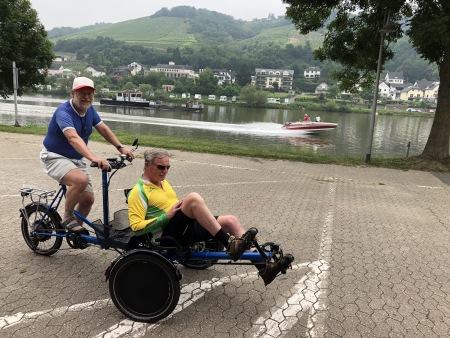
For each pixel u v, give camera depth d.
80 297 3.65
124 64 169.25
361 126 45.62
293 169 10.57
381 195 7.95
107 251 4.64
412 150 25.69
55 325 3.22
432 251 5.00
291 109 85.19
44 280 3.93
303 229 5.64
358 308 3.58
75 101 3.92
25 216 4.40
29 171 8.68
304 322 3.35
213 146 14.32
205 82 115.25
